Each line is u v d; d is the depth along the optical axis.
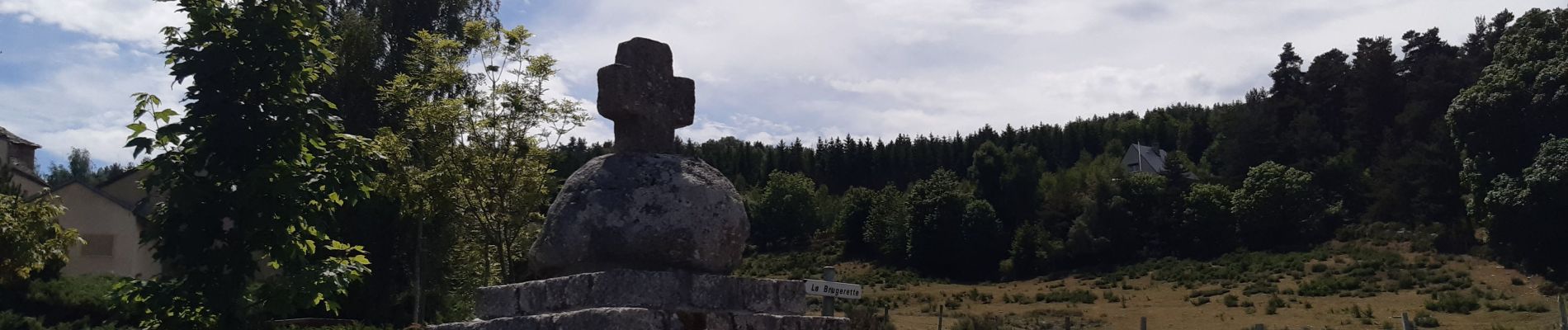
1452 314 45.12
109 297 9.17
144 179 9.31
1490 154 56.44
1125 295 64.06
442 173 20.69
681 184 7.30
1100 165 98.50
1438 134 71.94
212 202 8.91
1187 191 83.06
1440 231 65.50
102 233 35.22
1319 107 91.94
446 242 24.53
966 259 81.88
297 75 9.25
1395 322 42.28
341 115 28.70
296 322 24.38
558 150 22.78
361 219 25.23
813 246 95.06
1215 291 60.81
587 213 7.19
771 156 130.50
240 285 9.05
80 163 89.62
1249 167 85.12
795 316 7.38
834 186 128.62
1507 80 55.22
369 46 29.98
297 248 9.22
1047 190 93.50
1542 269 52.72
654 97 7.73
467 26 21.66
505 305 7.32
